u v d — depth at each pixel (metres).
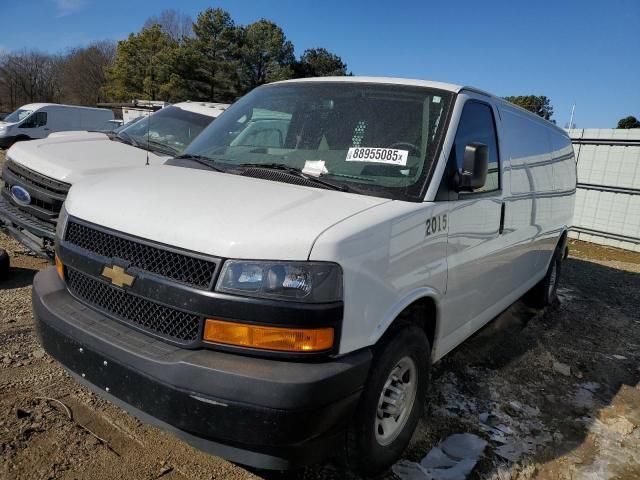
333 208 2.55
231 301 2.20
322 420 2.19
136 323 2.49
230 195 2.65
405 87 3.46
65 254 2.78
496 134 3.85
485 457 3.18
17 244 6.56
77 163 5.46
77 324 2.56
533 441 3.44
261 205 2.51
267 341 2.20
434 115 3.25
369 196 2.81
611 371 4.79
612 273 9.23
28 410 3.12
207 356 2.23
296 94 3.70
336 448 2.43
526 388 4.23
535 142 4.84
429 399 3.82
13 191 5.57
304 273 2.22
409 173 2.98
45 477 2.61
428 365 3.04
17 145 6.12
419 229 2.77
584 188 12.66
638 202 11.80
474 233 3.41
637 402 4.20
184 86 46.47
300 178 2.96
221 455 2.25
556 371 4.64
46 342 2.71
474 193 3.37
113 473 2.69
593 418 3.85
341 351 2.30
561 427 3.67
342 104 3.44
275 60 50.84
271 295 2.20
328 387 2.18
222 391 2.13
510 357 4.82
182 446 2.96
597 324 6.10
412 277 2.76
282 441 2.13
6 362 3.64
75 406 3.22
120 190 2.81
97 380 2.46
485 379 4.29
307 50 60.31
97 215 2.69
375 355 2.56
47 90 75.12
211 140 3.76
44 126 22.64
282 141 3.41
